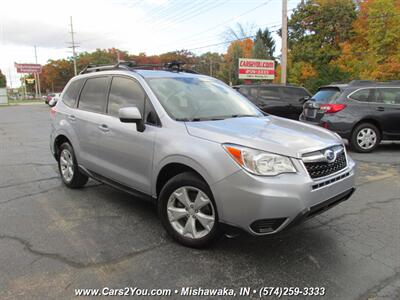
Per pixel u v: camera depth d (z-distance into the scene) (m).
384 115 8.48
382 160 7.78
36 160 8.00
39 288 2.88
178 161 3.44
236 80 56.47
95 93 4.93
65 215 4.47
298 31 36.09
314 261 3.32
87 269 3.17
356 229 4.04
